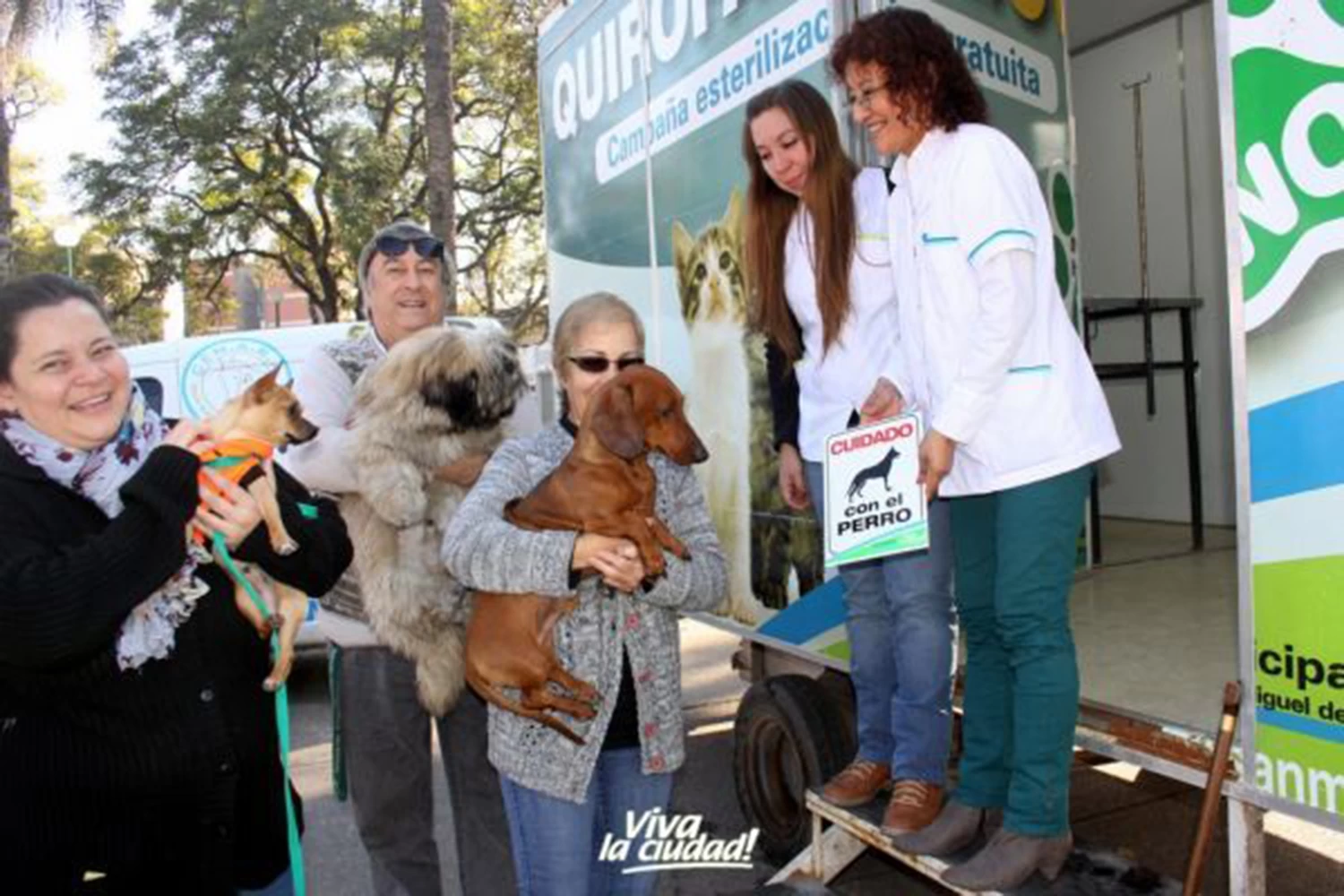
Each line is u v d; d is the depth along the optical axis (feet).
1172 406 19.10
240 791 7.16
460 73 74.59
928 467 7.96
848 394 9.80
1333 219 6.86
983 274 7.75
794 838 12.35
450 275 10.77
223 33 72.90
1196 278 18.63
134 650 6.20
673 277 14.15
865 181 9.83
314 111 71.61
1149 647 11.15
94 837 6.40
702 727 19.49
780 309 10.39
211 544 6.76
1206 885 10.90
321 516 7.73
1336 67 6.81
